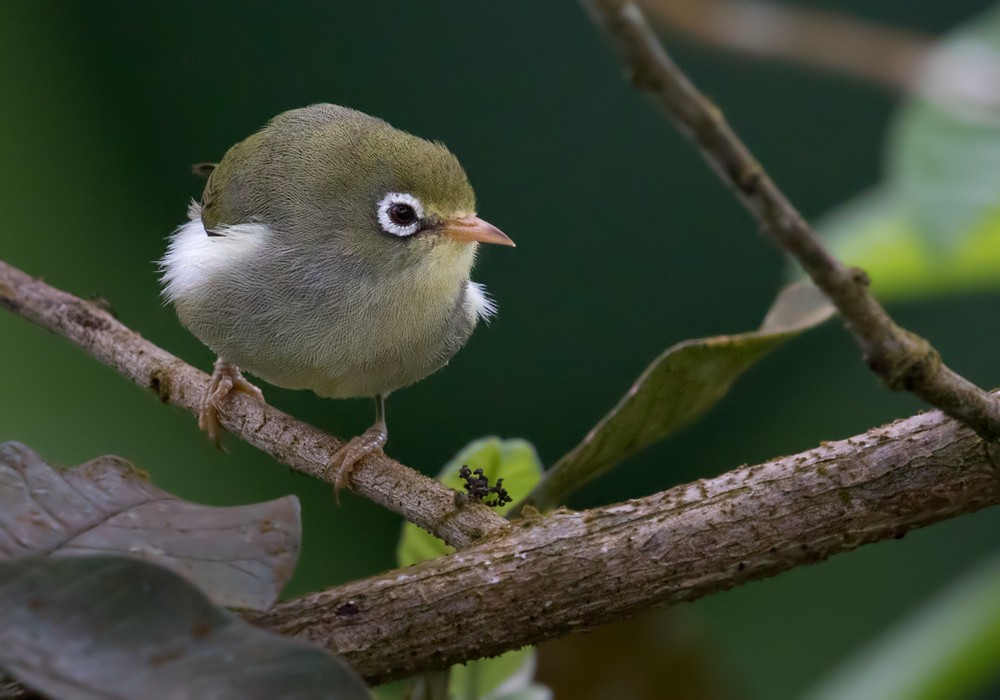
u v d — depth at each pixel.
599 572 5.55
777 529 5.61
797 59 9.55
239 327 9.70
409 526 7.38
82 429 14.50
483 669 7.32
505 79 18.16
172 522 4.89
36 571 4.06
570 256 18.03
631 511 5.70
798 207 18.00
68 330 9.16
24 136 16.86
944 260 8.16
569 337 17.89
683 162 17.83
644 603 5.57
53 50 17.50
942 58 8.75
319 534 15.12
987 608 8.62
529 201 18.08
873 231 9.34
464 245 9.95
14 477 5.06
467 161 18.19
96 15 17.66
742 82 17.67
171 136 17.91
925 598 15.75
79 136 17.33
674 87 3.79
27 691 4.65
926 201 8.15
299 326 9.68
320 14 17.84
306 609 5.45
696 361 6.18
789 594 16.16
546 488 6.57
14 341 14.70
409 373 10.27
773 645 15.91
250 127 18.05
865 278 4.52
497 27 17.95
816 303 6.68
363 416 16.94
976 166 8.14
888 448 5.68
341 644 5.38
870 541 5.66
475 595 5.49
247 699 3.80
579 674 7.44
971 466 5.56
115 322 9.22
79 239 16.75
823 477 5.67
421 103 18.22
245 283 9.61
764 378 17.22
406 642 5.42
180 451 14.84
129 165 17.69
